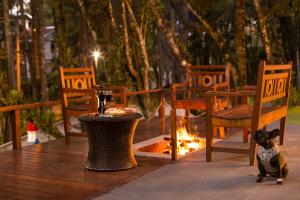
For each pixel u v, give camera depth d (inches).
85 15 431.2
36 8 654.5
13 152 207.9
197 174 159.2
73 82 236.5
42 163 183.9
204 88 249.9
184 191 139.5
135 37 450.0
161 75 683.4
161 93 309.0
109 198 134.9
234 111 185.3
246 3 627.8
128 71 445.1
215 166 170.2
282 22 639.8
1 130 536.4
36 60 722.8
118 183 151.5
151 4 402.6
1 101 540.1
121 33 447.2
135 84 441.4
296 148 199.3
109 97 180.9
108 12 451.5
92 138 168.7
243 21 397.1
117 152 168.2
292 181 146.3
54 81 821.2
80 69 239.8
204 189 140.7
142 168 171.3
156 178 155.8
